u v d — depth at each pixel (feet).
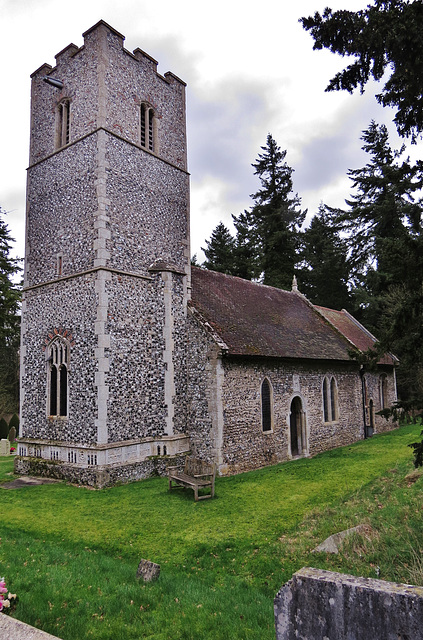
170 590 19.69
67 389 47.78
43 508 35.22
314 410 63.41
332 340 73.31
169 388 48.96
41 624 16.21
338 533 25.08
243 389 51.21
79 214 49.75
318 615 10.74
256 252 130.31
